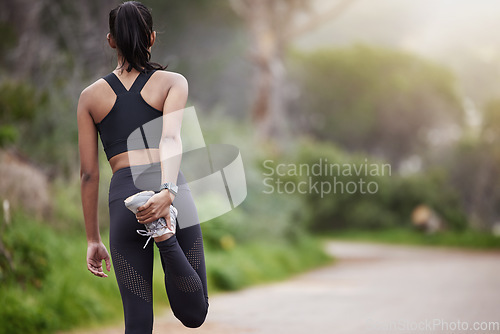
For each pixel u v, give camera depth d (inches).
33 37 751.1
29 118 569.6
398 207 2353.6
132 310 161.9
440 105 2906.0
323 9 1774.1
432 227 1939.0
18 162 472.7
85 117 168.1
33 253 351.3
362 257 1133.7
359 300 470.0
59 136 570.6
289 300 473.4
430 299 467.5
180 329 325.7
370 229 2253.9
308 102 2851.9
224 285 545.3
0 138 476.7
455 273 732.7
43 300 320.8
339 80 2864.2
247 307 429.1
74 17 796.0
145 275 163.0
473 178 2721.5
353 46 2910.9
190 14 1743.4
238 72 2058.3
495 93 3021.7
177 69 1801.2
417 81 2864.2
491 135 2603.3
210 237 642.8
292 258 805.2
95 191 171.5
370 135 2933.1
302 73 2827.3
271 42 1393.9
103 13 794.2
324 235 2198.6
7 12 789.2
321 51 2896.2
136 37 166.7
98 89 167.3
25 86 577.6
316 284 617.6
